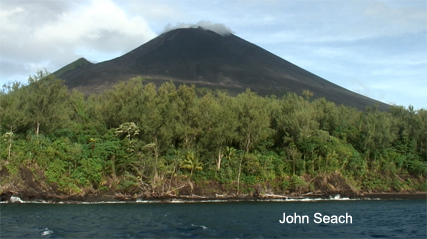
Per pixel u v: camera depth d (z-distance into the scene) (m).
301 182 60.25
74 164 51.72
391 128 75.88
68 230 29.66
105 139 55.94
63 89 58.28
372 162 70.69
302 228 33.22
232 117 61.72
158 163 53.56
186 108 61.03
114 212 40.66
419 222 37.66
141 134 56.66
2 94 59.66
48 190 48.84
